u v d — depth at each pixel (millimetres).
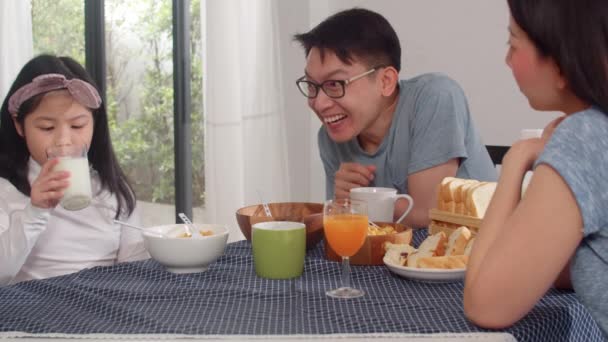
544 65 876
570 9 820
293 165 3021
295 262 1115
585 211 819
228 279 1108
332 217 1079
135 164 3512
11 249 1299
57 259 1545
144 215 3508
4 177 1499
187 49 3279
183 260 1120
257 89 2977
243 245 1372
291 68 2963
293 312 912
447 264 1078
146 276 1126
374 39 1632
